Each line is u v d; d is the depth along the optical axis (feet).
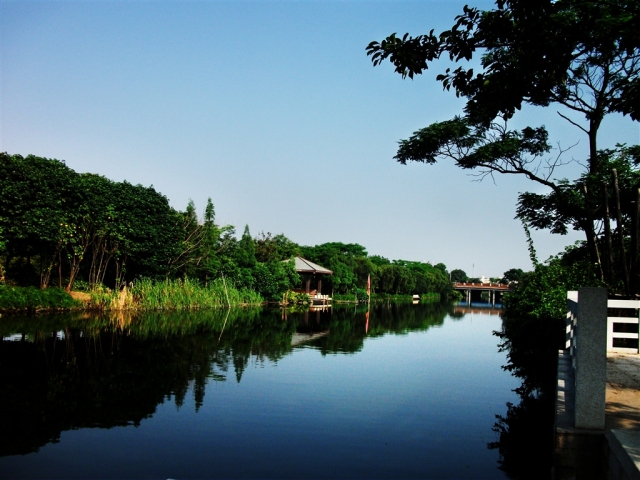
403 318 102.27
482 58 23.16
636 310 32.53
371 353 47.37
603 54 33.78
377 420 24.76
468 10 17.39
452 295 310.65
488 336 68.54
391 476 17.95
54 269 82.99
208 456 19.22
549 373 36.32
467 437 22.59
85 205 73.31
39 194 66.74
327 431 22.75
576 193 49.98
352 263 177.88
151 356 39.63
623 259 32.22
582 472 14.80
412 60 18.35
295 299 128.98
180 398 27.40
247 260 118.32
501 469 18.86
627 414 17.03
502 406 28.22
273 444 20.81
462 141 49.75
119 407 25.31
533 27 16.51
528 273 51.03
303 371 36.19
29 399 26.09
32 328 52.01
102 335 49.90
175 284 90.33
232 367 36.60
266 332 60.75
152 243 85.76
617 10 17.06
